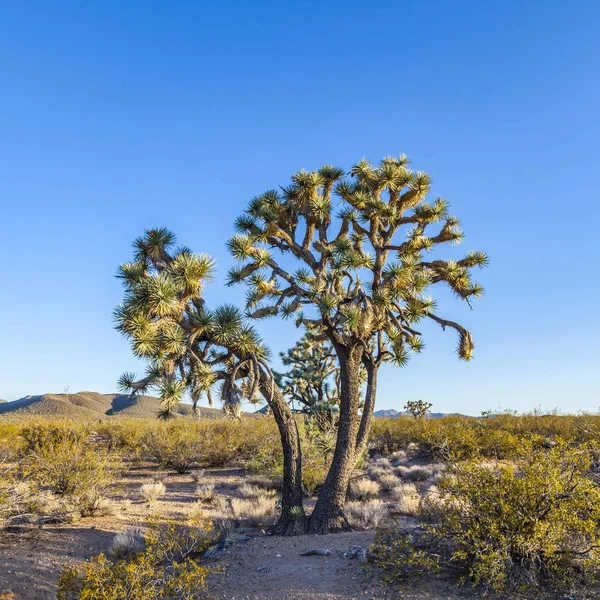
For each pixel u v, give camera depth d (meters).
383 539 7.21
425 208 11.71
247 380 9.84
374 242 11.52
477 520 6.22
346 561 7.23
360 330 10.28
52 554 8.20
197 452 20.22
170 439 19.75
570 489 6.09
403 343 12.41
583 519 6.09
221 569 7.49
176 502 13.43
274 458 18.75
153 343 8.46
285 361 19.73
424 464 18.19
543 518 5.95
